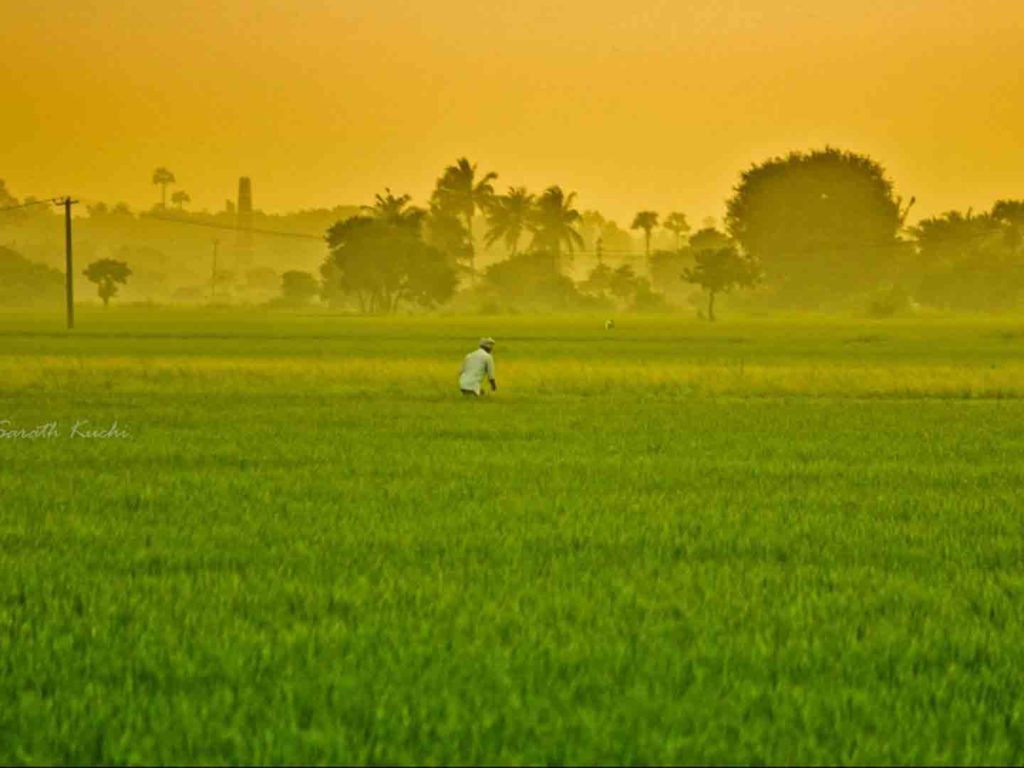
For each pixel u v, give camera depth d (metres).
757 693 15.41
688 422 52.62
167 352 114.62
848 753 13.67
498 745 13.76
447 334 163.75
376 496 30.98
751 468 37.09
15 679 15.76
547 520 27.56
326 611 19.17
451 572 22.02
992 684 15.96
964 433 48.50
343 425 49.88
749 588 21.09
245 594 20.09
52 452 39.94
